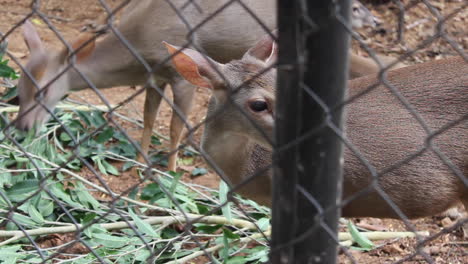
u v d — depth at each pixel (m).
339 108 2.53
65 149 8.04
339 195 2.68
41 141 7.25
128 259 5.63
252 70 5.48
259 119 5.45
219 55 8.12
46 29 11.44
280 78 2.55
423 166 5.41
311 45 2.48
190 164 8.19
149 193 6.21
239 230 5.68
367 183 5.52
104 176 7.76
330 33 2.45
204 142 6.03
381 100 5.71
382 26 11.19
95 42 8.27
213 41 7.98
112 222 6.23
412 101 5.59
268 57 5.68
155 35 7.83
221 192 5.73
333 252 2.77
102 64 8.06
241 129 5.61
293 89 2.51
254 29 8.03
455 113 5.41
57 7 12.39
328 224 2.69
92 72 8.05
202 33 7.91
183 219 5.93
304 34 2.38
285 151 2.62
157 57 7.86
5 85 8.85
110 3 12.55
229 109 5.61
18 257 5.42
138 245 5.76
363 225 6.67
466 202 5.62
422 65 5.77
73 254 5.70
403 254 6.05
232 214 6.38
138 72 8.09
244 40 8.04
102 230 5.67
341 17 2.43
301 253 2.77
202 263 5.93
